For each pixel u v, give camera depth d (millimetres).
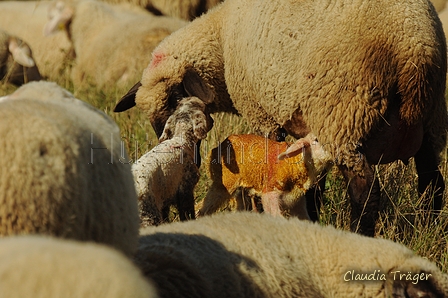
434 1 26406
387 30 9977
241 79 12188
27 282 3832
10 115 5316
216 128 14109
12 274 3846
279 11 11023
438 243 9875
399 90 10156
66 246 4035
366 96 10078
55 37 24172
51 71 23156
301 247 7961
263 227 8062
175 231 7516
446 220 10609
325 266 7938
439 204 11281
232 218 8273
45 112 5465
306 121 10805
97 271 3883
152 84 13258
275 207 11492
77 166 5352
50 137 5270
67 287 3832
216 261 6984
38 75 22188
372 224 10492
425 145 11148
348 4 10266
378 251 7980
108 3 25656
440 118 10977
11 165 5176
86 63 22125
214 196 11977
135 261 6566
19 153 5184
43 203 5199
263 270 7305
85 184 5406
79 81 20922
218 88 13211
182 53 13031
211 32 12977
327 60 10266
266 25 11195
